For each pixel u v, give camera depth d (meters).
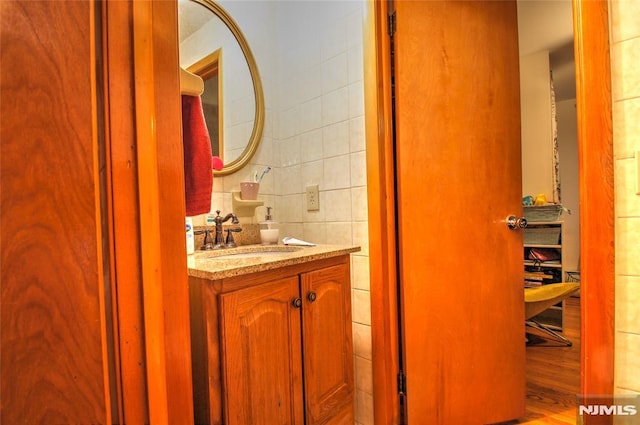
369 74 1.31
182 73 0.99
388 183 1.31
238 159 1.56
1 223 0.33
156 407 0.47
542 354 2.11
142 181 0.46
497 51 1.43
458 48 1.36
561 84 3.57
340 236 1.48
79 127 0.37
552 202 2.84
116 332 0.43
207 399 0.80
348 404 1.17
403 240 1.29
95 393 0.39
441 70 1.34
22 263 0.34
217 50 1.51
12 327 0.33
